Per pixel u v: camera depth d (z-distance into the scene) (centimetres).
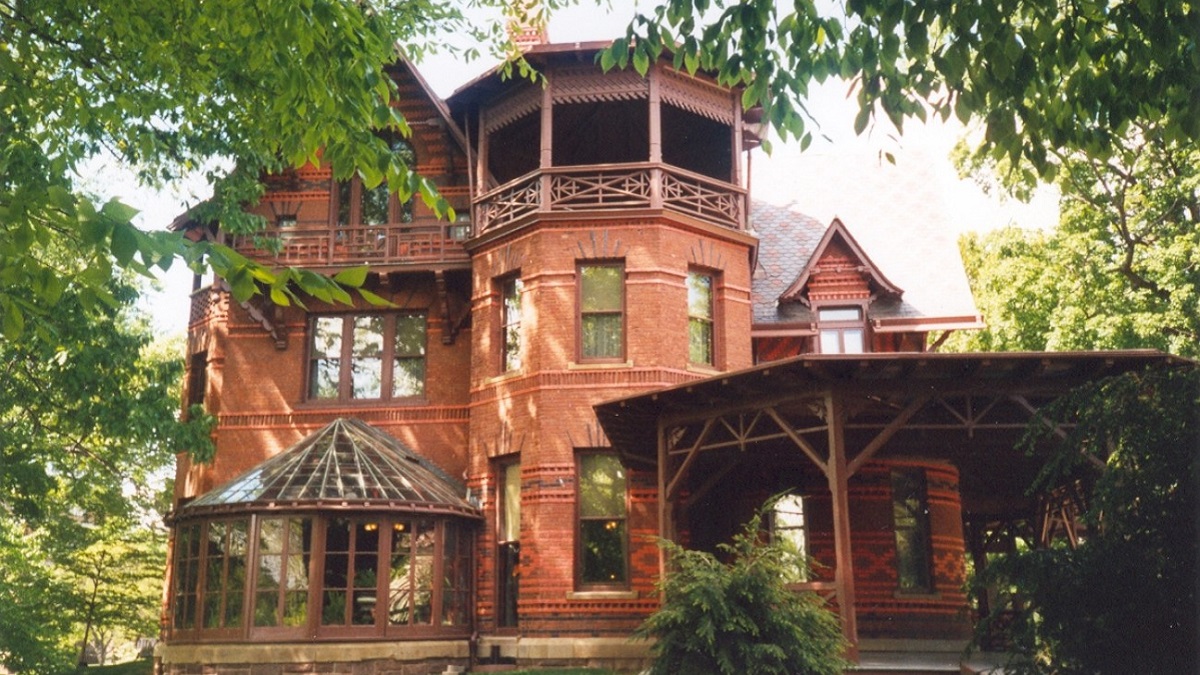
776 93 780
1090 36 744
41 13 1032
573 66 1947
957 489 1858
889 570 1756
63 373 1658
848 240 2220
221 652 1702
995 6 703
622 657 1716
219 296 2181
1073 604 764
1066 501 1902
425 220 2147
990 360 1241
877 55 752
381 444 1981
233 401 2117
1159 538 755
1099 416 878
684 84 1970
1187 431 776
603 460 1834
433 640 1781
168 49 1061
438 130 2192
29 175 1102
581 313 1880
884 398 1359
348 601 1731
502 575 1888
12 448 1819
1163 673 726
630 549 1772
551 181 1917
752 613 1204
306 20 796
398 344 2127
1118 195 2347
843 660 1208
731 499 1822
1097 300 2441
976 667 1309
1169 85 725
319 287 437
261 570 1730
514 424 1875
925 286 2286
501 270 1962
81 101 1084
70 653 2548
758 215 2552
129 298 1706
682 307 1872
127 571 2733
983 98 742
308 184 2181
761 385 1370
